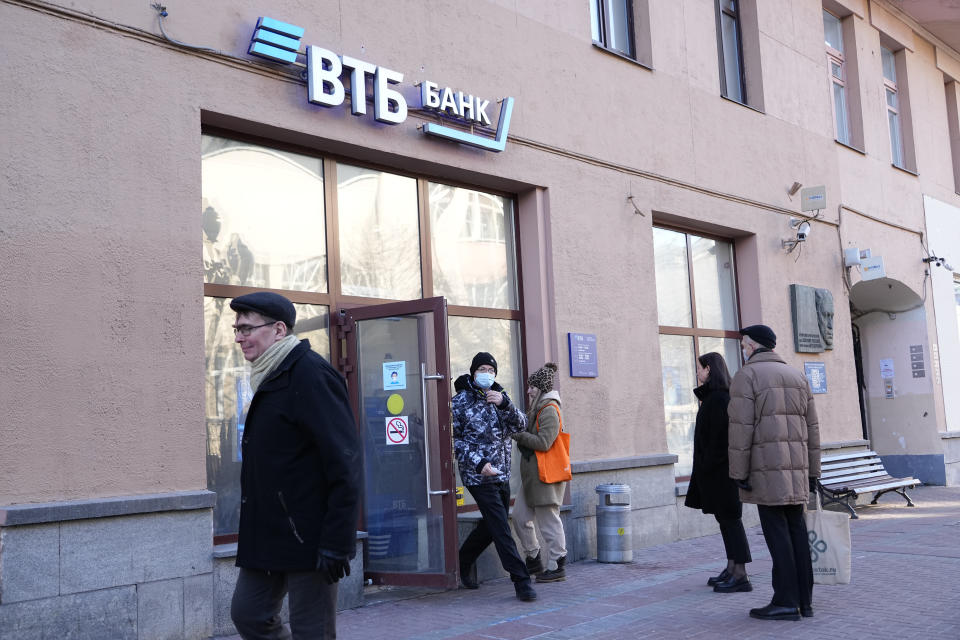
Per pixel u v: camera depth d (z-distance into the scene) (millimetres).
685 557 8453
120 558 5316
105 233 5562
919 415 15117
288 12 6723
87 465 5316
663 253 10578
